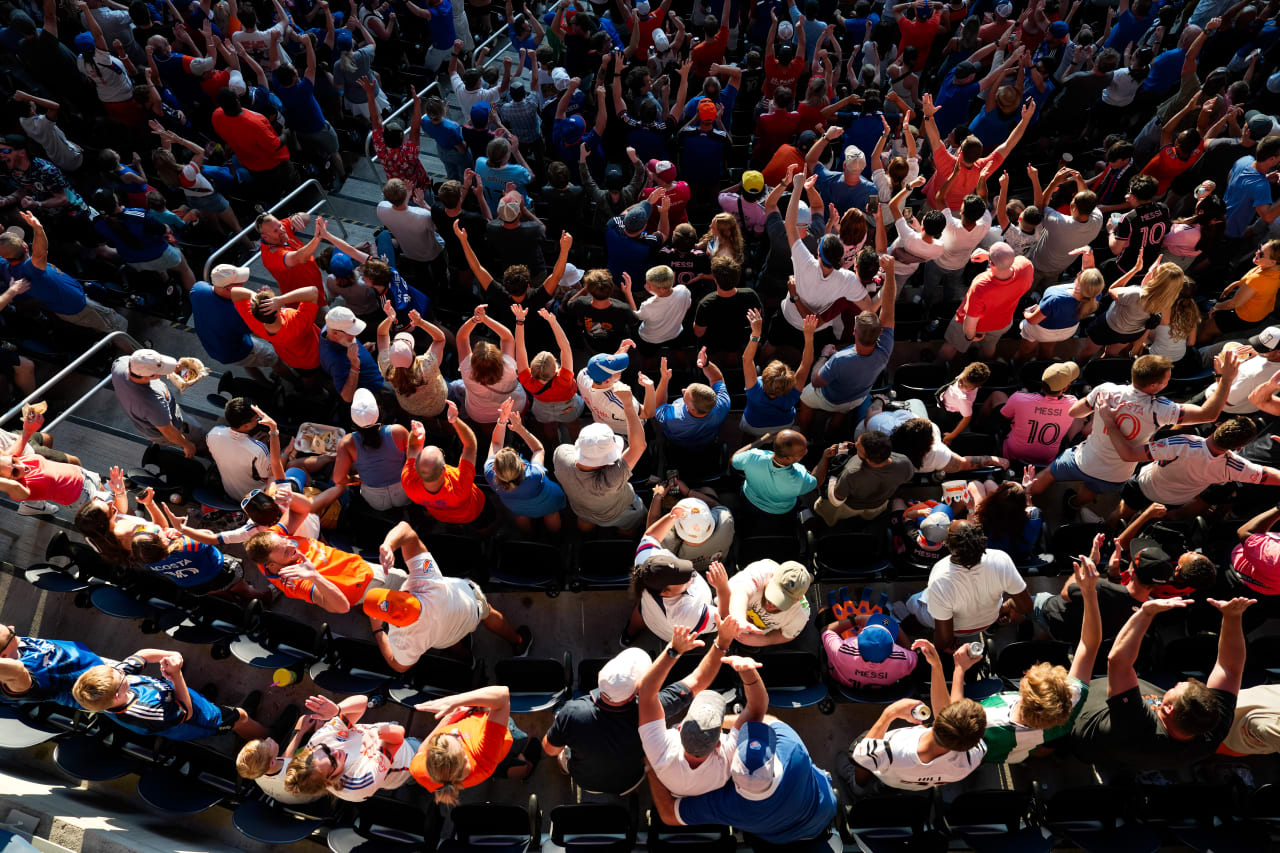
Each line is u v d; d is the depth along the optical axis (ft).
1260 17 38.29
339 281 26.63
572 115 35.50
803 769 17.51
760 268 33.40
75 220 31.89
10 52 38.04
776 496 22.77
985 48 37.17
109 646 24.16
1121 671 18.29
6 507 26.35
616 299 28.50
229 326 26.48
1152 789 19.38
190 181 30.91
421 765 17.74
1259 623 21.95
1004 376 28.32
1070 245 28.96
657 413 23.98
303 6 42.52
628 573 23.40
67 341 29.17
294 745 19.62
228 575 22.38
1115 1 44.80
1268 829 19.24
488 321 24.95
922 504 23.91
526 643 23.54
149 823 20.92
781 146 33.12
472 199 32.78
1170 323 25.34
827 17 44.91
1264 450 24.04
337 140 37.01
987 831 19.24
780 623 20.08
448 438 26.99
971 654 18.63
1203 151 32.63
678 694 18.02
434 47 42.78
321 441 26.30
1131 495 24.00
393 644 20.35
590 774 18.52
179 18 39.27
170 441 25.63
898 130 37.68
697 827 19.60
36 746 22.97
